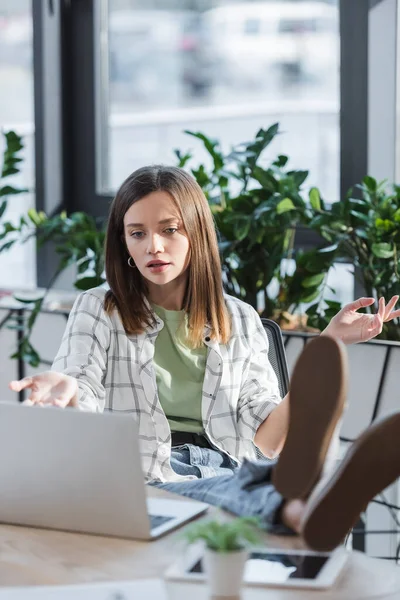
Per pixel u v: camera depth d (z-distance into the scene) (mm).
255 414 2131
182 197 2168
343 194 3301
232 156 2975
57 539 1452
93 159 3947
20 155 4020
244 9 3479
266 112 3475
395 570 1342
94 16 3859
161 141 3762
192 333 2191
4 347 3525
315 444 1376
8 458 1498
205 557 1198
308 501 1363
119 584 1243
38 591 1218
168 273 2133
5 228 3494
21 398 3539
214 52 3570
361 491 1305
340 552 1386
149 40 3740
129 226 2148
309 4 3346
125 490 1421
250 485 1574
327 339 1380
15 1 3947
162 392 2176
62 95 3957
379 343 2684
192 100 3650
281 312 3006
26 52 3957
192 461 2123
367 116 3217
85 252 3264
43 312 3402
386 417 1305
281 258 2951
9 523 1534
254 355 2248
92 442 1426
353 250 2865
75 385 1743
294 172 2959
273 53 3438
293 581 1273
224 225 2992
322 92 3355
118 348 2189
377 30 3174
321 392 1369
